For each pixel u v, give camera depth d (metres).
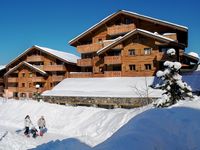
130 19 39.06
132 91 29.67
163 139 6.00
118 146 5.33
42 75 48.16
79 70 49.91
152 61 34.38
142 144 5.46
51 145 11.66
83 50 41.66
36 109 27.11
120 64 37.41
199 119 7.09
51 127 22.36
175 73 17.28
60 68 46.06
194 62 41.66
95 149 5.52
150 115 7.34
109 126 18.69
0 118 27.06
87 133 19.41
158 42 33.38
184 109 8.06
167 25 35.47
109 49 36.75
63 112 25.06
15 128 22.73
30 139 17.55
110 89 31.83
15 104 30.22
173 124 6.83
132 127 6.46
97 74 39.41
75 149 11.17
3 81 56.81
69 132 20.72
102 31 41.56
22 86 50.09
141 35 35.28
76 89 34.47
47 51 47.41
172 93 16.94
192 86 26.33
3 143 14.87
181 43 36.50
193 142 6.12
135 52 35.72
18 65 49.56
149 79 32.28
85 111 23.91
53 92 35.12
